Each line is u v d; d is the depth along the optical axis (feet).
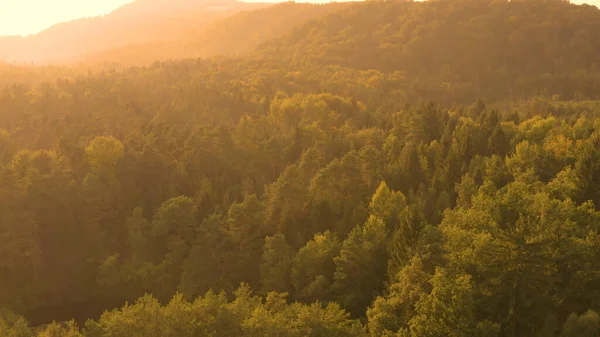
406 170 309.22
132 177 353.51
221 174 373.40
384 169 317.01
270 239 261.24
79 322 291.38
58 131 508.94
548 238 139.13
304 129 421.59
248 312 163.32
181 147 400.26
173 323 154.61
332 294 222.07
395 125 433.48
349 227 267.39
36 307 302.45
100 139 367.45
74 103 654.53
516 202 159.74
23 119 599.98
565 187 199.31
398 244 187.11
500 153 320.09
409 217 184.75
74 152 371.35
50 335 183.42
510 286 138.31
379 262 213.46
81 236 325.83
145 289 301.63
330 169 294.66
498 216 158.51
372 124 497.05
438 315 131.54
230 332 152.05
